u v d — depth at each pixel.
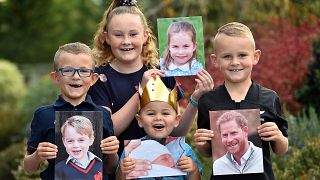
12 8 29.73
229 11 14.38
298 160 8.11
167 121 5.60
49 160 5.59
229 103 5.51
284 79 11.20
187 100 8.89
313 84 10.88
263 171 5.40
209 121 5.53
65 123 5.39
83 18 30.30
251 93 5.53
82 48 5.56
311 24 12.30
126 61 6.02
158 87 5.64
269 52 11.47
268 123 5.32
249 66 5.48
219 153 5.41
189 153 5.75
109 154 5.55
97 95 6.04
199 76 5.71
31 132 5.62
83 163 5.39
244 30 5.50
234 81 5.49
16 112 18.19
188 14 14.34
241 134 5.38
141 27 6.02
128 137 6.00
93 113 5.43
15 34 29.94
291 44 11.48
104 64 6.24
